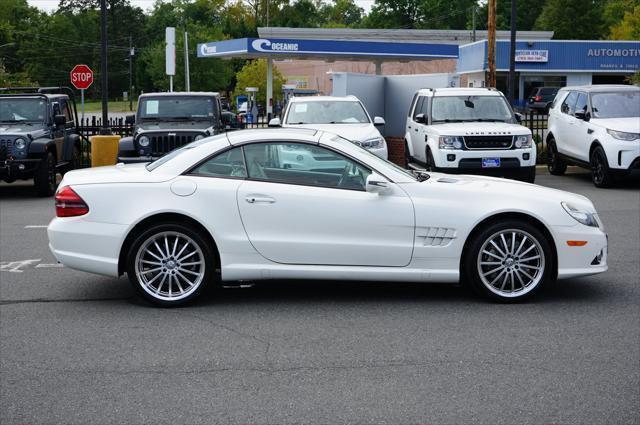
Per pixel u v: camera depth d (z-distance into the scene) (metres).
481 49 50.69
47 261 9.54
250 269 7.20
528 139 15.85
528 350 5.99
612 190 16.42
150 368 5.64
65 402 5.00
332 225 7.20
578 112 17.84
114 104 101.44
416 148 17.62
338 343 6.20
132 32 109.44
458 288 8.00
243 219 7.18
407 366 5.64
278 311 7.16
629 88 17.73
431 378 5.39
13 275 8.78
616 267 9.01
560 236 7.29
